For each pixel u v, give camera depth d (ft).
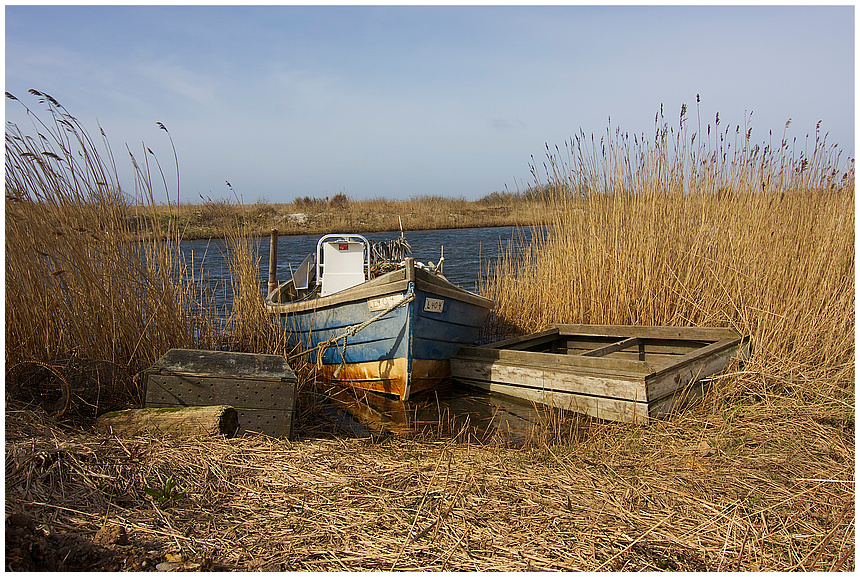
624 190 28.37
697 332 23.82
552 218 30.91
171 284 21.49
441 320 23.32
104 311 18.89
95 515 10.91
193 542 10.43
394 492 12.75
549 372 21.06
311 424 18.98
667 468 14.37
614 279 27.89
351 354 23.72
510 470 14.19
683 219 27.25
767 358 22.06
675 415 18.97
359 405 22.24
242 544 10.51
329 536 10.86
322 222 126.31
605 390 19.30
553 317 30.40
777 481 13.41
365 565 9.95
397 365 22.36
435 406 21.95
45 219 18.17
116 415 15.51
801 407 18.17
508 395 22.57
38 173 18.06
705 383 20.63
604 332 26.37
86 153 19.31
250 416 16.26
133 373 18.76
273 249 32.48
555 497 12.59
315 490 12.79
